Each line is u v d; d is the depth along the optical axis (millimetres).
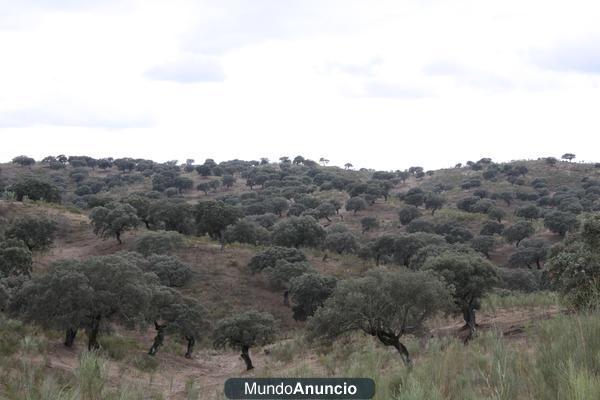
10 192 98750
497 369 5715
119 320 27953
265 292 61375
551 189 181500
